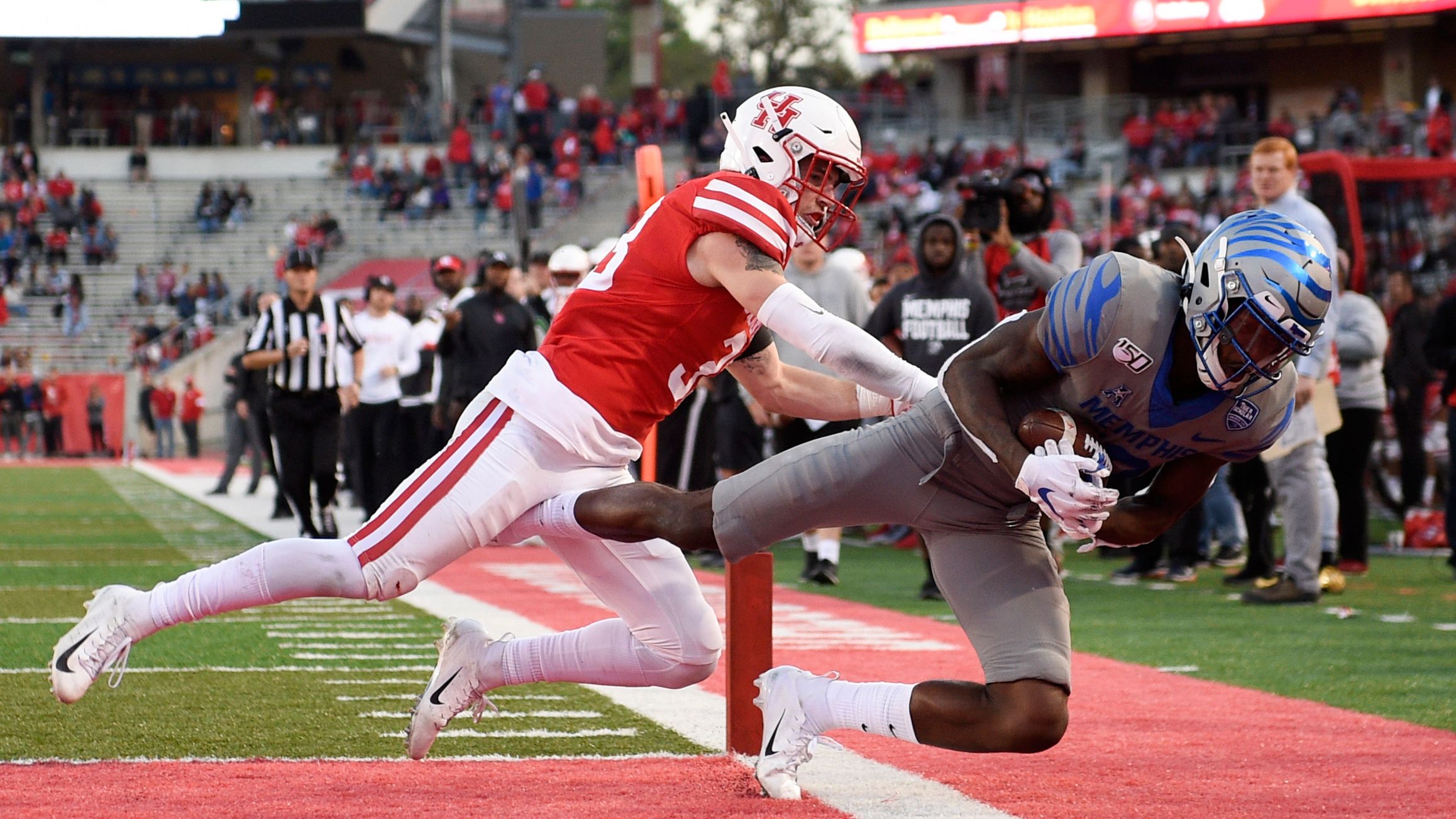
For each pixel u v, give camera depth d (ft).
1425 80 350.84
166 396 308.60
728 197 39.04
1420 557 114.52
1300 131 315.17
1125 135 334.44
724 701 55.77
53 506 168.25
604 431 39.73
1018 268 87.61
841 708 39.73
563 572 104.42
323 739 48.01
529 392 39.55
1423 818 39.06
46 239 386.32
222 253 386.73
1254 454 37.88
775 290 38.58
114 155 416.05
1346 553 102.12
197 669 61.52
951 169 322.96
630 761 45.16
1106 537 39.34
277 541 40.24
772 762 40.55
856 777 43.75
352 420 138.41
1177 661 66.33
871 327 90.94
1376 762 46.06
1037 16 357.41
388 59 463.01
